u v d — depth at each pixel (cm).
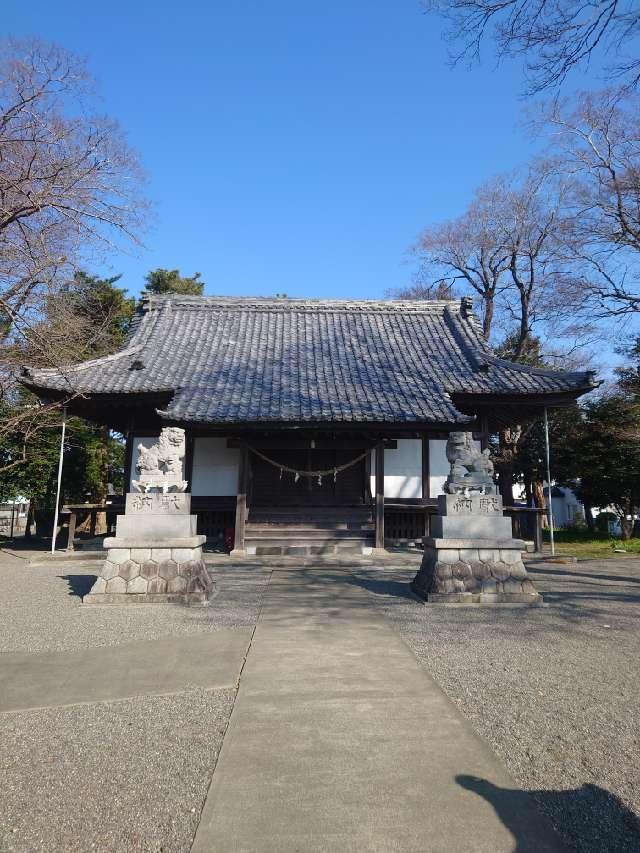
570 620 695
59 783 311
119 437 2530
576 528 2495
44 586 951
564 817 279
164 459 840
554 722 392
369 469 1449
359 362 1585
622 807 288
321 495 1488
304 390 1413
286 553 1329
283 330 1772
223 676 484
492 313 2648
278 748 350
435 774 319
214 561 1256
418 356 1622
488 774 320
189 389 1386
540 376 1448
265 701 428
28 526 1995
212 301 1855
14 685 463
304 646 576
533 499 2473
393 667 509
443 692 448
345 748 351
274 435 1420
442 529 823
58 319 1173
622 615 726
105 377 1409
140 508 820
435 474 1473
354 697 436
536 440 2261
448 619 698
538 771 324
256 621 686
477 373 1502
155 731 376
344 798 294
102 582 795
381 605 785
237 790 301
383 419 1273
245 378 1470
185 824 273
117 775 319
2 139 934
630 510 2008
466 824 272
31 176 977
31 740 364
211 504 1459
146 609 754
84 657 539
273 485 1494
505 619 699
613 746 356
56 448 1802
